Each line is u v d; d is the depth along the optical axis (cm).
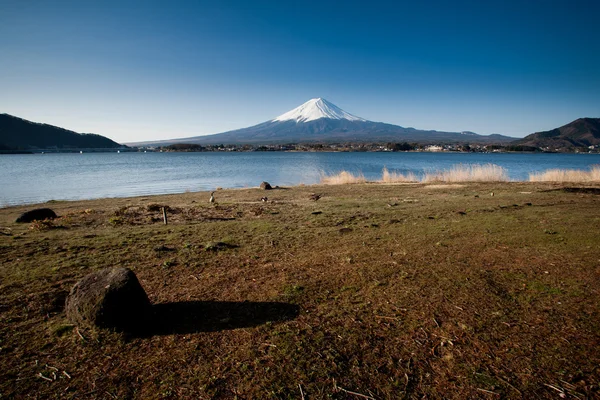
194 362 281
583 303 373
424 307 373
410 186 1944
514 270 480
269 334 323
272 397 240
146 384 255
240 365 276
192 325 343
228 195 1766
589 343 298
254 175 4278
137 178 3859
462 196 1392
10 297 413
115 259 573
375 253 580
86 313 324
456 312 360
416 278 457
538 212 927
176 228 844
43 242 697
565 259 519
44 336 325
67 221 988
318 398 239
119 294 325
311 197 1498
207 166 6359
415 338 313
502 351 291
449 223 817
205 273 500
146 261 562
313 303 389
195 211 1162
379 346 302
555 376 258
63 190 2722
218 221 966
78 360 287
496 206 1055
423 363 278
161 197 1816
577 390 243
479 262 517
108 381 260
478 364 275
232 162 7869
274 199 1506
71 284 457
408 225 813
